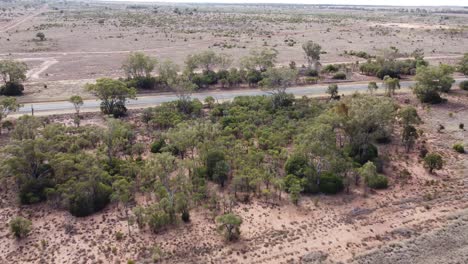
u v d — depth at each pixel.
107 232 39.97
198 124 63.44
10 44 148.50
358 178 50.22
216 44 150.75
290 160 51.22
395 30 199.25
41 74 104.75
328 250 37.41
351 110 56.47
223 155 51.72
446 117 73.75
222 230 39.41
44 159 48.75
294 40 165.00
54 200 45.06
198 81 92.62
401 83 98.50
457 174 52.16
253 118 69.25
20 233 38.81
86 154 52.66
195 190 47.00
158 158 46.50
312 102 77.12
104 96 72.88
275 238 39.12
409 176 51.25
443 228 40.78
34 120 59.50
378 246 38.03
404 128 61.97
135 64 93.19
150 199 46.03
